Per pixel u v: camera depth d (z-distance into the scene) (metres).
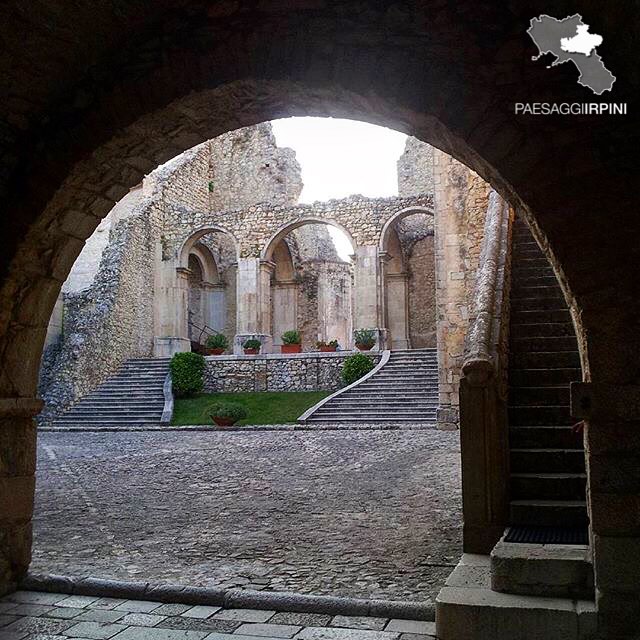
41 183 5.18
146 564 5.62
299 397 20.28
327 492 8.74
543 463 5.80
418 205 23.98
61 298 24.53
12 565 5.09
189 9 4.90
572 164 4.01
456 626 3.86
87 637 4.07
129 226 25.23
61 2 4.52
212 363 22.91
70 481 10.23
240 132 31.80
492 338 6.08
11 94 5.01
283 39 4.62
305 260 29.91
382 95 4.43
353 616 4.35
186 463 11.77
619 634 3.65
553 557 4.04
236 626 4.21
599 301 3.83
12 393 5.36
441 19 4.38
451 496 8.08
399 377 19.45
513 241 9.99
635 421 3.71
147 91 4.94
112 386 22.23
